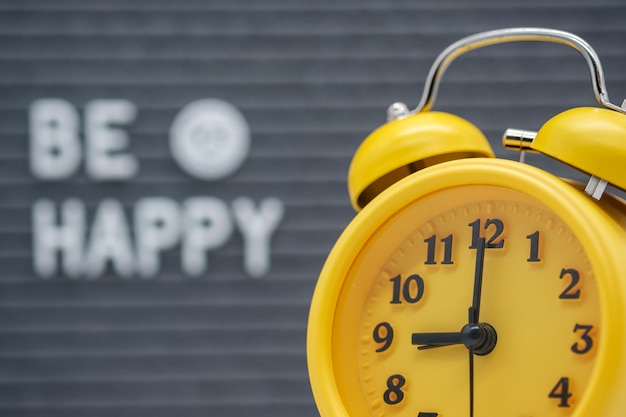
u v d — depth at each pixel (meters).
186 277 2.73
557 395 0.67
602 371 0.63
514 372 0.69
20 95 2.78
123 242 2.74
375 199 0.76
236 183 2.75
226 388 2.71
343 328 0.76
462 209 0.74
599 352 0.64
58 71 2.78
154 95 2.77
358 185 0.79
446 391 0.72
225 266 2.73
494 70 2.71
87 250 2.75
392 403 0.74
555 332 0.68
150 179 2.76
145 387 2.72
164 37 2.77
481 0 2.73
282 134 2.75
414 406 0.73
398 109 0.83
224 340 2.72
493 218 0.73
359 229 0.75
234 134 2.75
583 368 0.66
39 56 2.79
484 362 0.70
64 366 2.73
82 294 2.74
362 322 0.76
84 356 2.73
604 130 0.68
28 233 2.76
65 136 2.77
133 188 2.76
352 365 0.76
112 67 2.78
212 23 2.77
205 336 2.72
